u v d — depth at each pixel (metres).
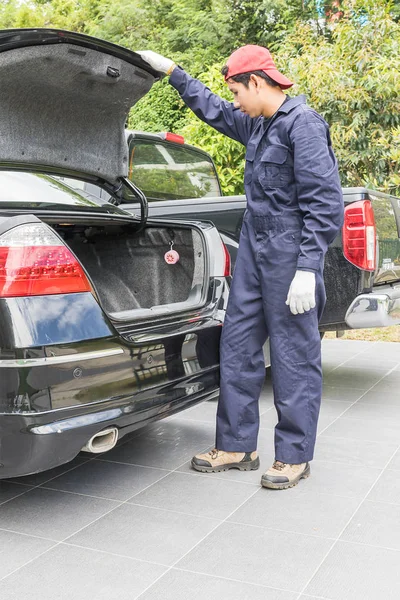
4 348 2.24
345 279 3.96
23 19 18.89
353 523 2.59
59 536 2.50
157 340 2.70
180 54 14.55
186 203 4.20
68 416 2.32
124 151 3.53
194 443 3.57
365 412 4.13
